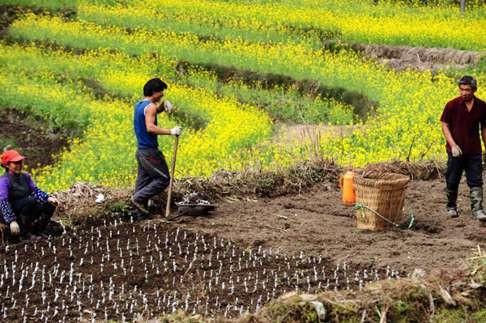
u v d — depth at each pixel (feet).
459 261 51.49
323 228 61.36
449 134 63.10
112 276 51.85
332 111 136.67
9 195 58.39
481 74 142.72
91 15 198.90
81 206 64.34
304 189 73.10
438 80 142.00
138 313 45.32
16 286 49.90
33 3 213.66
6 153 57.98
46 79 160.97
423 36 166.50
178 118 137.90
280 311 41.57
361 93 139.23
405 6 201.67
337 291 44.70
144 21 193.47
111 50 178.40
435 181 76.23
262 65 158.71
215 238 59.00
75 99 147.13
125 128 125.70
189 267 53.26
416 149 93.91
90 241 58.75
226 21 194.29
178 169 99.81
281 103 146.82
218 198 69.51
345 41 174.70
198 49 173.88
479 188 63.52
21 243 57.77
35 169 125.49
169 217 63.41
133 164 107.65
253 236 59.31
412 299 43.50
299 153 97.86
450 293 44.47
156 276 51.90
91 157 108.68
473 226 61.98
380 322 41.73
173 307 46.32
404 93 128.06
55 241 58.59
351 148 100.99
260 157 100.12
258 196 71.00
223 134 115.85
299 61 158.71
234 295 48.29
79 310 45.75
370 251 55.67
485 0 207.10
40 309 46.11
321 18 187.83
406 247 56.34
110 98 153.17
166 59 168.35
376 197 60.08
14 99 144.66
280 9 200.03
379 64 159.12
